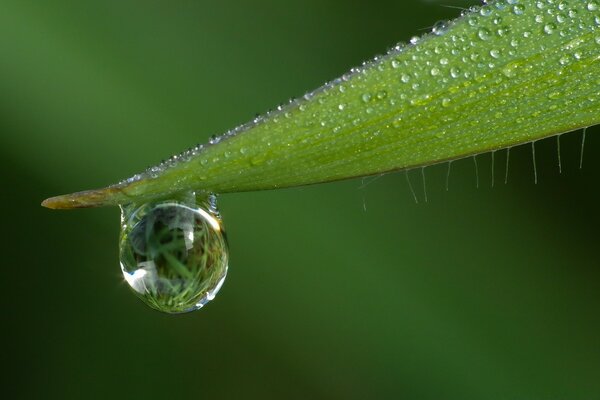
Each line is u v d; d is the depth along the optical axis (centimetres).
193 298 9
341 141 9
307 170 9
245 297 11
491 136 9
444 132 9
